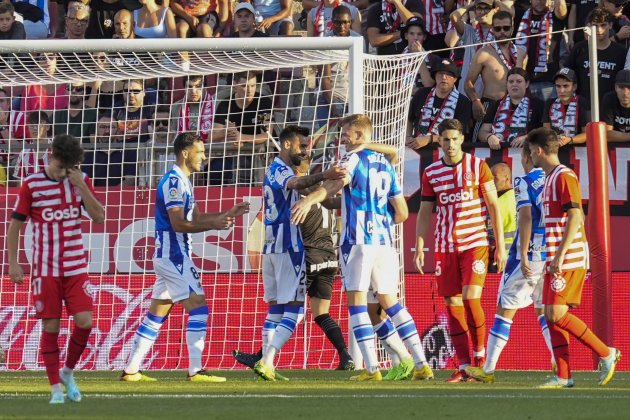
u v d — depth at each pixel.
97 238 40.88
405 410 21.02
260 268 40.47
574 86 43.06
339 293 40.03
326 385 29.09
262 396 24.86
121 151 43.06
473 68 46.66
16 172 43.44
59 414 19.98
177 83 45.34
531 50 47.97
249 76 43.69
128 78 40.25
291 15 55.09
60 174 23.62
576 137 40.62
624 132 41.91
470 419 19.30
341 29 49.09
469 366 31.02
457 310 31.34
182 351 40.00
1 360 40.41
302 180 30.92
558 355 28.70
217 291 40.41
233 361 40.19
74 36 52.19
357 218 30.61
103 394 25.67
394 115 39.56
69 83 43.31
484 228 31.41
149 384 29.91
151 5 52.75
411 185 40.97
